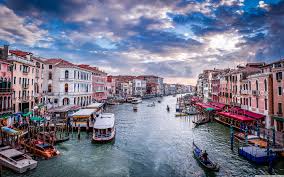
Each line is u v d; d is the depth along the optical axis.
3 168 18.92
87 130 32.91
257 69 41.19
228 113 39.19
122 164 21.30
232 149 25.22
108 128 28.84
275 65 29.83
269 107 30.53
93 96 65.56
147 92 145.62
